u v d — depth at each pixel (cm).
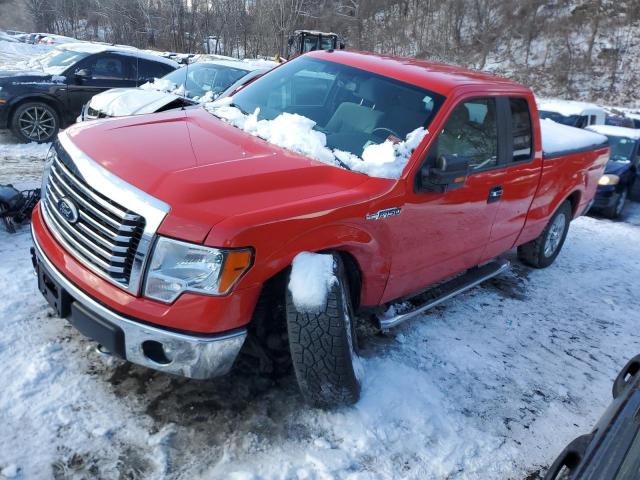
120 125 355
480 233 443
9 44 3030
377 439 305
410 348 405
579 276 637
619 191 1050
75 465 260
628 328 518
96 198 278
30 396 294
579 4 5494
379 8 6397
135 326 265
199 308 264
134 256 265
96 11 5103
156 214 262
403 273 373
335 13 5747
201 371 275
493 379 388
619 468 205
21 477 247
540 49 5219
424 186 351
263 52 4659
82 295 277
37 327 353
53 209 312
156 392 313
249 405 315
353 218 311
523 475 307
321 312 286
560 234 634
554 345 458
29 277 415
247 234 266
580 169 596
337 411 318
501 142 441
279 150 345
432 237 382
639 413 234
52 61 1009
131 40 4628
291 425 305
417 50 5750
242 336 279
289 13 4659
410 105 385
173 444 281
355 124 384
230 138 353
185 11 4691
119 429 284
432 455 305
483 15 5691
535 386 391
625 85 4619
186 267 262
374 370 363
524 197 491
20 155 850
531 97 488
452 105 380
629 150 1136
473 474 299
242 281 269
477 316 484
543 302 543
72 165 298
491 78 466
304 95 422
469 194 403
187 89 842
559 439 341
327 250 308
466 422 337
